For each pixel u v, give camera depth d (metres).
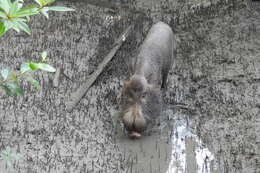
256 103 9.41
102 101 9.59
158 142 8.26
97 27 13.72
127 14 15.10
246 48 11.82
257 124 8.68
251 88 9.99
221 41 12.41
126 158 7.77
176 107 9.45
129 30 12.98
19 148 7.79
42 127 8.53
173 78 10.69
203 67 11.14
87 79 10.30
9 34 12.77
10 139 8.04
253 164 7.48
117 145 8.13
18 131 8.31
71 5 15.64
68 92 9.84
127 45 12.33
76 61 11.34
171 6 16.20
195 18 14.38
